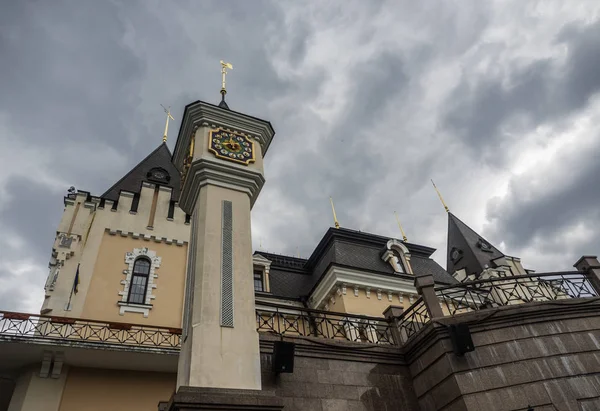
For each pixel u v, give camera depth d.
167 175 19.48
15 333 11.16
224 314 7.72
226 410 6.45
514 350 8.24
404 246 20.97
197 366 6.84
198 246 8.77
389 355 9.19
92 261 14.45
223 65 14.85
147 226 16.19
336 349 8.78
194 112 11.47
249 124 11.80
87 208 15.62
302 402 7.76
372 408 8.25
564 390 7.75
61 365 11.68
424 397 8.54
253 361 7.36
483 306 9.88
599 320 8.91
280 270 21.31
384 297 18.27
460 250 28.33
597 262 9.98
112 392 12.07
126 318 13.65
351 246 20.64
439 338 8.29
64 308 13.00
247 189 10.24
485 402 7.46
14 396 11.30
